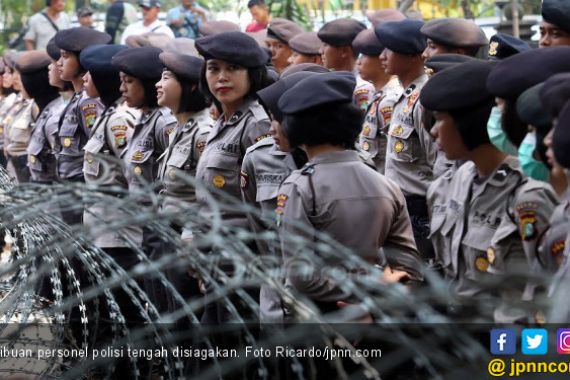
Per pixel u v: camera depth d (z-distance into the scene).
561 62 3.20
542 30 4.76
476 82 3.38
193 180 2.23
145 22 10.48
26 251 3.15
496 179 3.31
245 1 10.71
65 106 6.55
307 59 6.68
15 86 8.87
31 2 12.09
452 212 3.45
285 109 3.50
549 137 2.82
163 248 4.47
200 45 4.60
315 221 3.44
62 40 6.32
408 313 2.18
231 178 4.54
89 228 2.21
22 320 3.14
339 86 3.49
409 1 8.87
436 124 3.45
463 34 5.09
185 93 4.98
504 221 3.24
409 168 4.91
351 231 3.42
